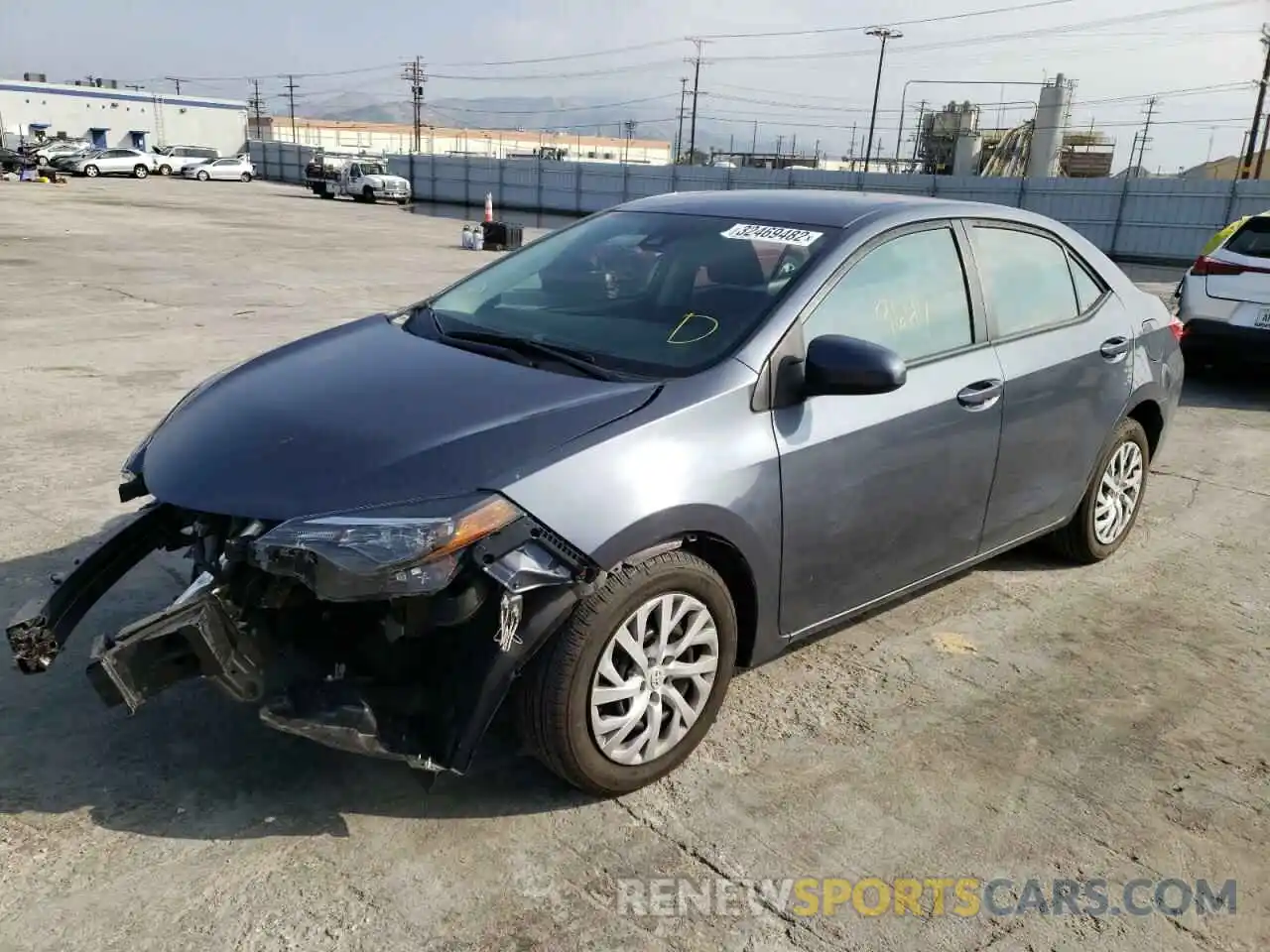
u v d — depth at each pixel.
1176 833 2.90
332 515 2.48
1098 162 56.84
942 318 3.68
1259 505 5.82
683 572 2.85
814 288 3.27
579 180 45.44
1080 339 4.23
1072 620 4.25
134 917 2.40
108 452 5.88
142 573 4.16
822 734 3.31
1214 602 4.48
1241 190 29.44
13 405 6.88
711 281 3.44
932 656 3.88
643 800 2.93
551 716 2.69
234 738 3.12
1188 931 2.54
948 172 57.81
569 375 3.09
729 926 2.47
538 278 3.86
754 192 4.14
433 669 2.70
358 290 13.64
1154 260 31.45
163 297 12.17
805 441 3.10
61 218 23.56
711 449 2.89
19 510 4.89
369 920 2.43
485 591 2.54
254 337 9.72
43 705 3.24
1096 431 4.40
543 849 2.70
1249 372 9.82
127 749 3.04
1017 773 3.15
